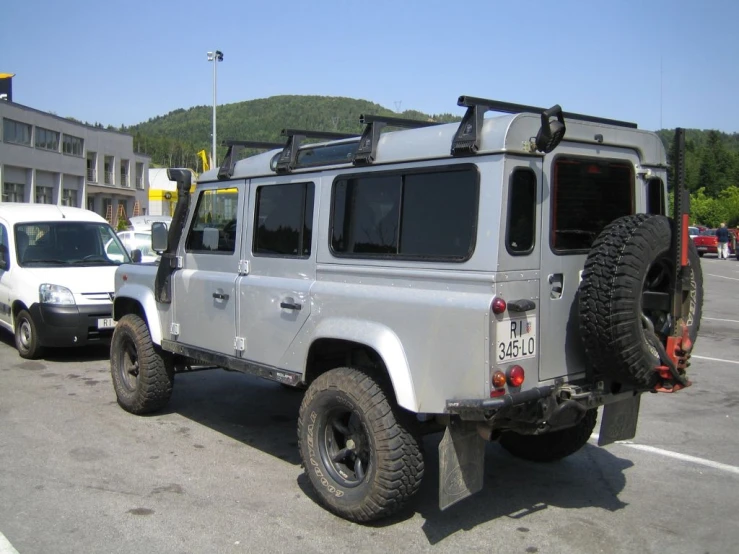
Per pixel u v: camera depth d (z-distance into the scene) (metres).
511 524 4.48
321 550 4.07
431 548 4.12
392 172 4.36
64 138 52.22
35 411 6.91
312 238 4.88
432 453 5.86
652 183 4.86
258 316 5.24
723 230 38.25
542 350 4.05
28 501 4.72
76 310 9.08
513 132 3.80
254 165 5.45
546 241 4.06
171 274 6.23
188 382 8.32
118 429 6.38
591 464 5.68
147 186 69.12
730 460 5.79
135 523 4.40
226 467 5.45
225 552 4.04
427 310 4.00
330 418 4.59
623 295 3.83
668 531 4.41
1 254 10.13
